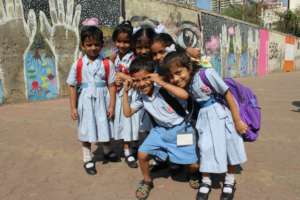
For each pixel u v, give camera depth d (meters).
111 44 11.67
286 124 6.63
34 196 3.45
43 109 8.20
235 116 3.15
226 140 3.21
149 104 3.40
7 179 3.89
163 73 3.28
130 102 3.93
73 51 10.57
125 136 4.19
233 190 3.54
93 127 3.93
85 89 3.95
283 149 4.98
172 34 15.30
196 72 3.17
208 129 3.20
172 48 3.58
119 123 4.22
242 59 22.20
